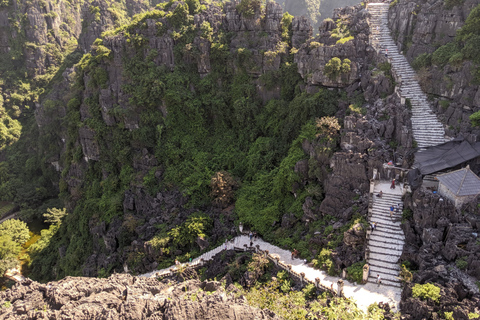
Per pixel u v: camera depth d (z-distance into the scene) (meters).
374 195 47.16
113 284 33.72
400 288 38.38
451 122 52.69
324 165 54.09
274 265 46.59
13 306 31.05
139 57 74.81
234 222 59.06
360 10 72.19
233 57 73.75
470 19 53.66
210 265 52.66
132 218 67.00
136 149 76.00
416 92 57.38
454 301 32.88
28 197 100.50
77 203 80.81
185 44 74.19
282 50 70.00
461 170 42.47
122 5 145.62
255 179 64.44
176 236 58.91
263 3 79.00
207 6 78.25
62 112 104.75
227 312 27.08
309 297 39.78
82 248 73.50
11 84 126.56
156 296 30.58
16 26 129.38
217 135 74.12
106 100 76.50
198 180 67.31
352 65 60.12
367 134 51.72
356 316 31.75
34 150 116.38
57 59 135.25
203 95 74.44
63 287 32.75
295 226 54.47
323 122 55.00
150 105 73.31
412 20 63.72
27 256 82.00
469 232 38.31
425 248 39.19
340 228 47.16
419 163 47.12
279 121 68.12
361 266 40.91
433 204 41.06
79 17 151.38
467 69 52.16
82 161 84.44
